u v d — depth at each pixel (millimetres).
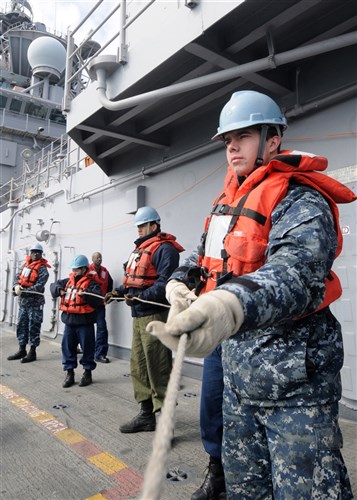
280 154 1135
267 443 1151
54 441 2686
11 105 12641
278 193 1041
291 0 2379
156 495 418
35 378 4445
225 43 2814
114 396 3711
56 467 2307
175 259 2846
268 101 1207
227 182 1359
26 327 5562
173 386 514
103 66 3527
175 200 4512
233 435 1190
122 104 3373
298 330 1036
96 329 5180
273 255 859
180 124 4465
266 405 1063
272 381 1036
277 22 2578
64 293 4238
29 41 15570
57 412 3285
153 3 3090
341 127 2934
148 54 3137
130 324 5137
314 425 1010
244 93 1233
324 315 1086
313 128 3127
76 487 2078
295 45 2918
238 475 1181
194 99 3783
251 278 734
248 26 2664
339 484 1004
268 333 1053
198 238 4176
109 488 2061
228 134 1212
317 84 3107
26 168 9859
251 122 1151
